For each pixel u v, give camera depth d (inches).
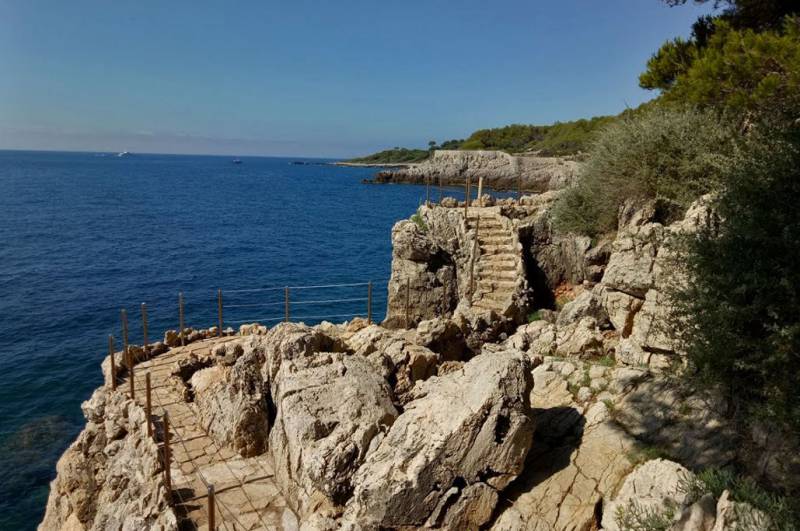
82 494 538.0
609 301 451.2
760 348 277.6
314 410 401.7
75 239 2210.9
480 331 682.8
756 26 573.6
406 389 506.0
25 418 865.5
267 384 495.5
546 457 343.3
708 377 298.5
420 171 5157.5
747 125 538.0
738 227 301.4
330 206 3624.5
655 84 641.6
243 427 457.7
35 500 688.4
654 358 387.2
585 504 300.8
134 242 2183.8
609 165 661.3
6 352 1095.0
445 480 307.1
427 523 304.5
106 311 1332.4
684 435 316.5
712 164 503.2
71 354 1093.8
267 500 396.8
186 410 533.6
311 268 1803.6
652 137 596.4
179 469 435.5
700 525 238.8
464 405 325.7
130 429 515.2
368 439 363.9
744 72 483.5
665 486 279.0
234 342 636.7
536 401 404.5
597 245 753.0
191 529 368.5
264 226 2687.0
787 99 446.3
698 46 601.9
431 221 978.7
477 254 864.9
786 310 274.5
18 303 1374.3
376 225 2792.8
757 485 264.2
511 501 314.2
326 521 331.3
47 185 4913.9
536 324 605.6
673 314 333.7
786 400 261.0
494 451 311.7
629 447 328.8
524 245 853.2
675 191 575.2
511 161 3599.9
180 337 714.8
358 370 451.2
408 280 908.6
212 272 1722.4
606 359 446.6
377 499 304.0
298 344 491.5
